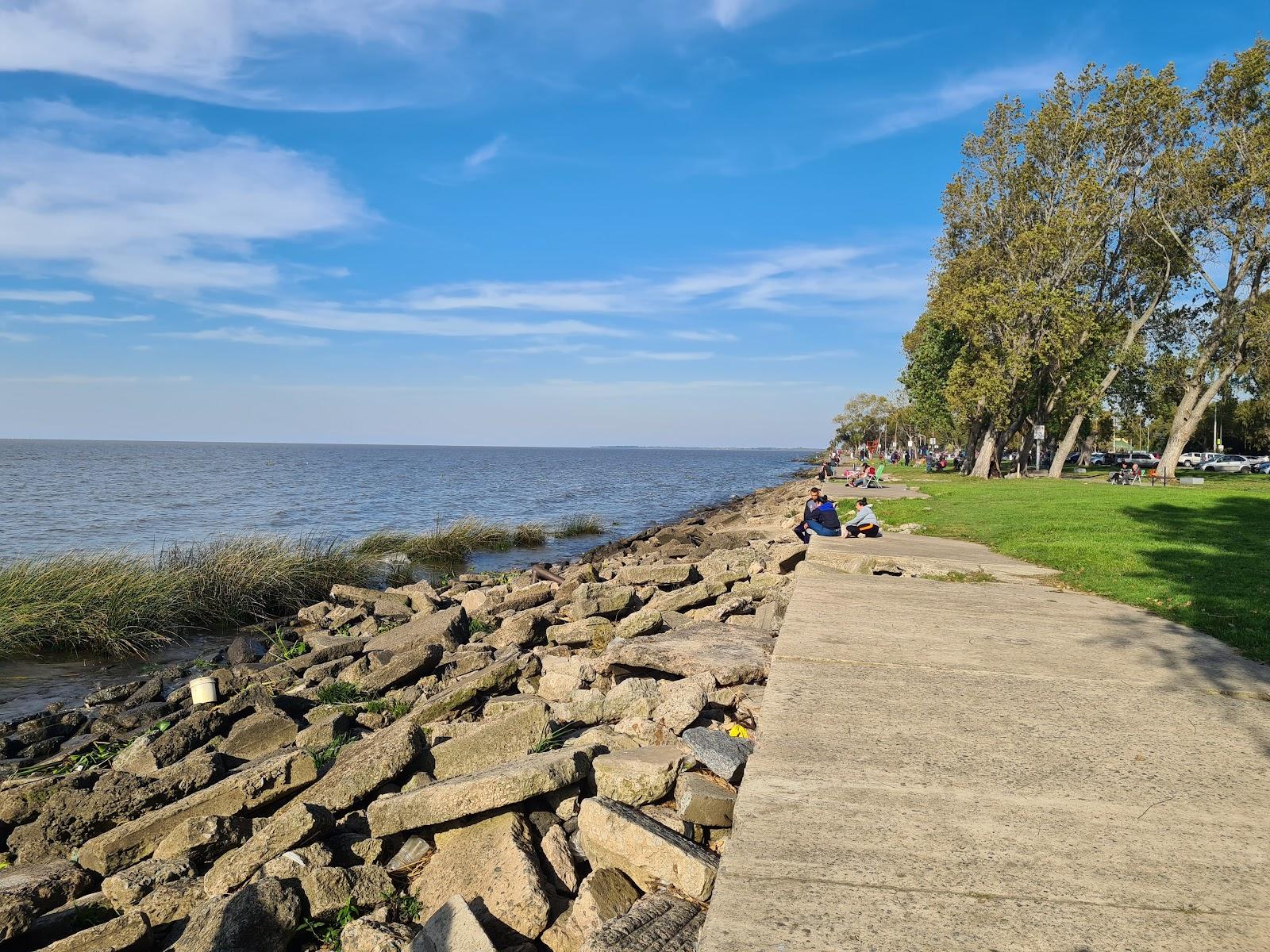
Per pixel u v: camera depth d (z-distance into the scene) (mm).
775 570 13852
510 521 36250
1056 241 39281
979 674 5863
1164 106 38688
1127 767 4215
